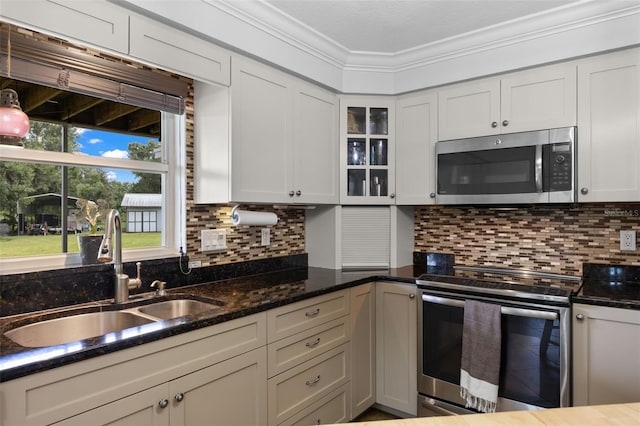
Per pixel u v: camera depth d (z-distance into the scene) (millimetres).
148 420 1361
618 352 1867
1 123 1338
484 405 2139
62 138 1774
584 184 2227
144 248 2059
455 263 2988
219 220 2381
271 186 2314
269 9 2145
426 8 2172
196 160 2211
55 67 1612
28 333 1468
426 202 2783
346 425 826
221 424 1615
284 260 2857
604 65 2182
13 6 1333
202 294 1973
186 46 1876
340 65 2787
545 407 1998
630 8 2053
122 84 1849
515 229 2740
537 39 2336
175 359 1442
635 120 2100
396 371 2559
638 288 2143
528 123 2400
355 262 2961
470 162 2557
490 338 2105
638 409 876
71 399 1164
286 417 1935
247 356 1728
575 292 2041
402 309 2533
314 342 2117
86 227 1858
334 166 2836
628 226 2354
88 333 1652
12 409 1046
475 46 2518
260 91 2250
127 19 1651
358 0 2086
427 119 2787
